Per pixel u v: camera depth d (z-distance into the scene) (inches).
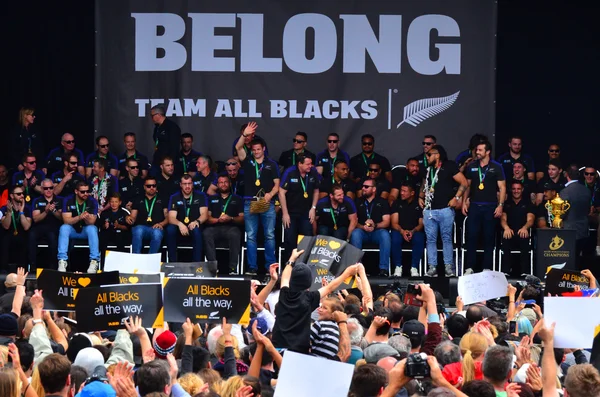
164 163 2118.6
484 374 798.5
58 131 2407.7
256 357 850.8
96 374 805.9
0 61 2396.7
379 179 2164.1
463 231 2121.1
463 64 2292.1
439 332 948.0
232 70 2300.7
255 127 2080.5
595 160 2401.6
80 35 2405.3
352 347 957.8
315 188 2060.8
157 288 975.6
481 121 2292.1
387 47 2294.5
